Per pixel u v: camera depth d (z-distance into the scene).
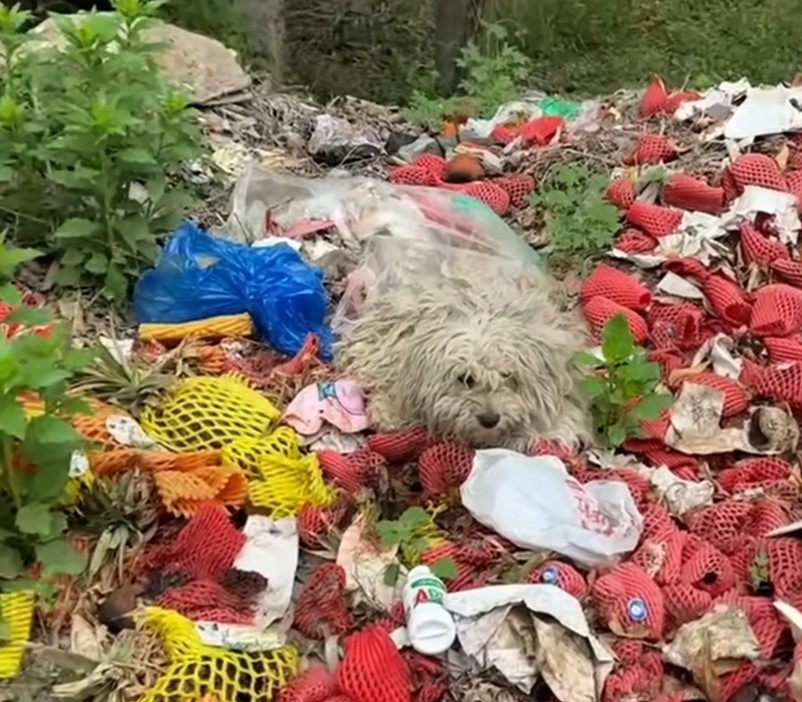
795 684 1.02
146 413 1.31
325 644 1.11
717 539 1.21
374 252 1.56
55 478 1.11
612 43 3.30
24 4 2.67
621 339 1.31
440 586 1.11
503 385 1.23
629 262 1.62
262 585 1.14
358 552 1.17
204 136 1.89
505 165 1.90
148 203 1.57
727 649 1.05
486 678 1.06
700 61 3.25
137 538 1.18
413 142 2.08
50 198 1.54
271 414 1.32
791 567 1.15
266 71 2.78
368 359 1.35
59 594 1.13
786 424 1.36
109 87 1.51
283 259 1.52
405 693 1.05
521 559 1.17
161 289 1.50
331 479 1.26
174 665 1.05
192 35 2.18
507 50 2.52
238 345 1.48
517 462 1.21
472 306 1.31
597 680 1.06
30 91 1.56
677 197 1.70
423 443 1.28
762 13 3.43
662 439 1.34
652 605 1.11
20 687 1.06
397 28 3.05
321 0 3.01
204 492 1.20
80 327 1.47
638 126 1.96
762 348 1.49
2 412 1.04
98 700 1.05
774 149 1.81
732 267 1.61
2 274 1.21
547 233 1.70
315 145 2.02
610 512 1.20
